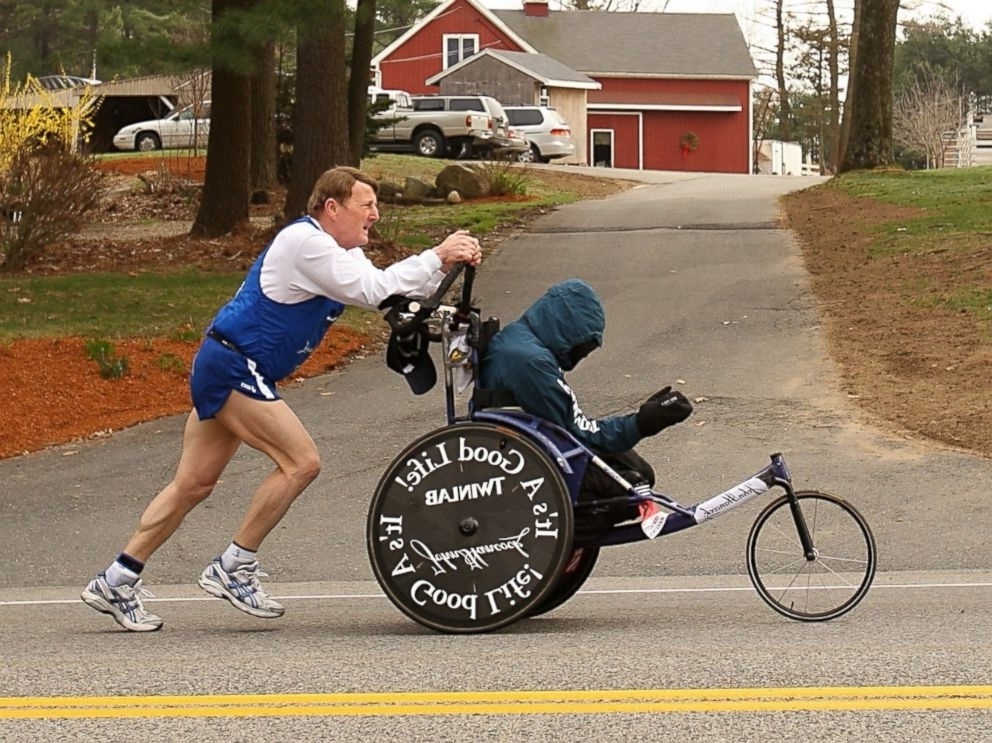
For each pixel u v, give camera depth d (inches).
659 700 246.7
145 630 330.6
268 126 1387.8
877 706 240.8
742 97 2997.0
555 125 2333.9
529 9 3095.5
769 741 223.0
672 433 581.0
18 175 903.1
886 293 802.2
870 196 1221.1
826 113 3681.1
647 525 319.0
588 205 1342.3
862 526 329.7
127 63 847.7
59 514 505.4
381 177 1578.5
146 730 233.6
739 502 325.4
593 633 315.6
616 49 3014.3
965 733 226.1
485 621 313.4
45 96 1034.7
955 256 868.0
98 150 2226.9
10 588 422.0
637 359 703.1
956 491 497.4
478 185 1435.8
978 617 332.5
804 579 332.5
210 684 263.3
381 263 958.4
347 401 645.9
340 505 504.1
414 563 315.9
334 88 1018.7
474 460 313.6
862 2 1472.7
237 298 315.9
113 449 587.2
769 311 794.2
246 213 1080.8
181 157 1688.0
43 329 709.3
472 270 313.6
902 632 311.0
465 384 324.2
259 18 799.7
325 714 241.3
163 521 328.2
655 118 2984.7
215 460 327.0
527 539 311.9
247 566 327.3
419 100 2166.6
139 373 663.1
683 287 874.1
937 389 619.2
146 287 846.5
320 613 360.5
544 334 320.8
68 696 255.8
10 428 598.5
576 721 234.8
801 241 1026.1
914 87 3449.8
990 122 3599.9
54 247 995.9
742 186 1601.9
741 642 298.8
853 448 552.7
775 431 579.2
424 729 231.8
